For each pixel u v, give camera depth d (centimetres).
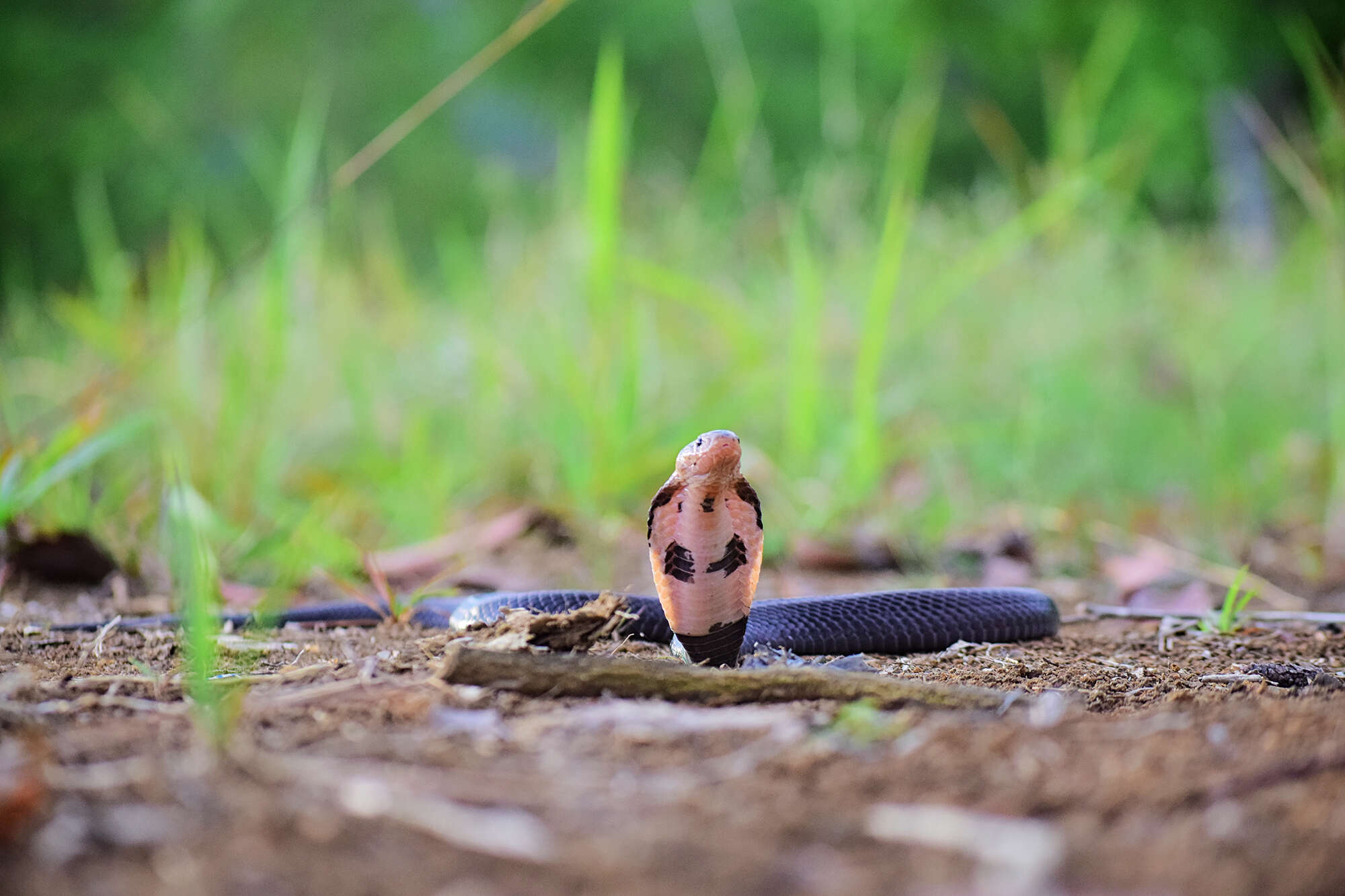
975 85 3025
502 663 492
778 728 444
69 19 2966
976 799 373
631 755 417
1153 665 655
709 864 330
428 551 1045
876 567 1101
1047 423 1373
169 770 390
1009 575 1076
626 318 1159
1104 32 1669
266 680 526
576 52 3584
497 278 1489
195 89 3030
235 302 1252
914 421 1445
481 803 369
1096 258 1553
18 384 1338
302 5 3334
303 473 1302
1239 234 1817
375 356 1453
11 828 334
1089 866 331
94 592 900
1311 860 329
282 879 316
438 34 3656
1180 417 1429
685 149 3294
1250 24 2245
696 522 552
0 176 2770
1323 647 734
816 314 1212
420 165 2925
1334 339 1373
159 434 1132
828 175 1590
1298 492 1426
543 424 1281
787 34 3412
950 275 1367
